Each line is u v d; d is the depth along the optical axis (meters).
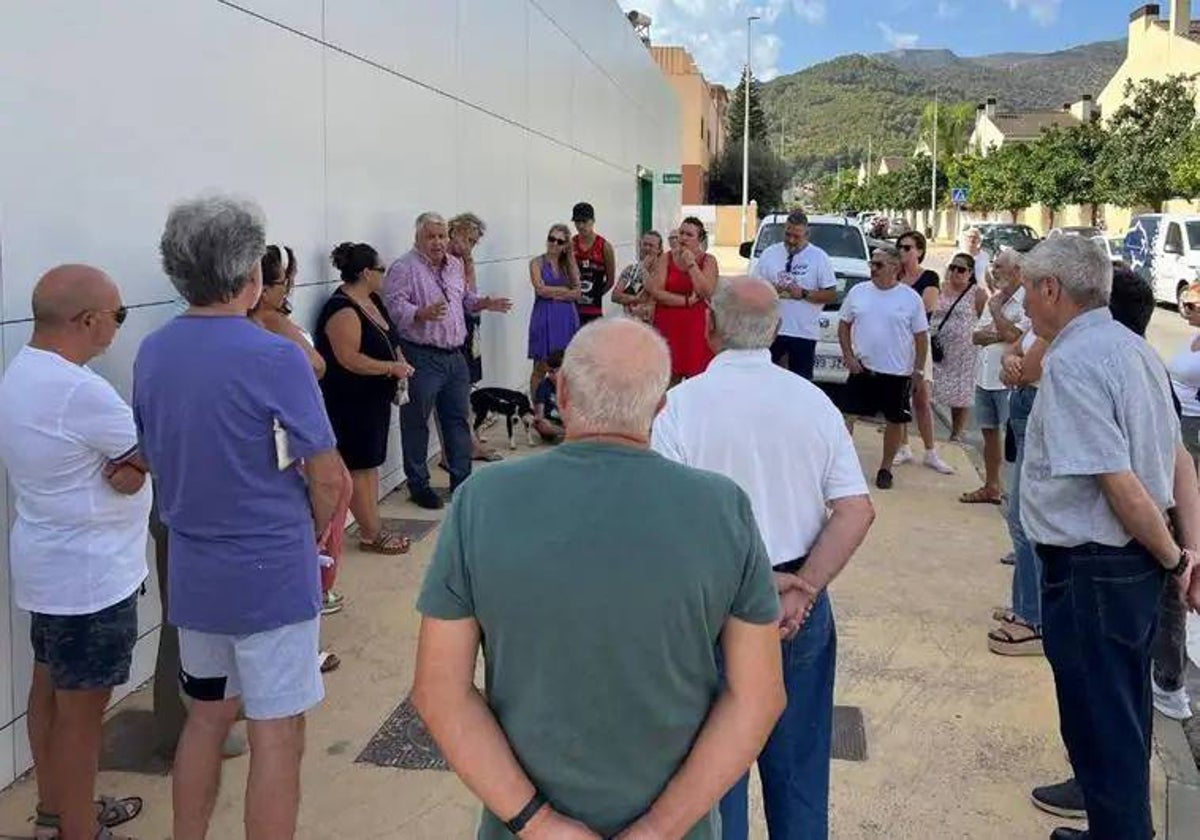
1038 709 4.76
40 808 3.57
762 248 14.40
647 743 2.02
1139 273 4.01
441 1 8.91
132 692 4.72
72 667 3.26
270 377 2.97
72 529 3.20
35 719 3.50
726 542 2.03
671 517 2.01
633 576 1.97
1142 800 3.27
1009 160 52.22
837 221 14.59
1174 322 21.88
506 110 11.14
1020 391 5.29
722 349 3.21
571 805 2.03
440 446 8.98
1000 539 7.22
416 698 2.06
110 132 4.42
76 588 3.22
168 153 4.87
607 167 18.41
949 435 10.77
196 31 5.10
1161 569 3.27
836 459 3.13
